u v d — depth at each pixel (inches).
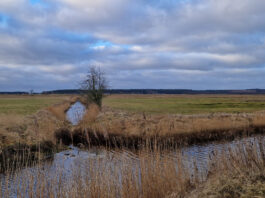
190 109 1649.9
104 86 1503.4
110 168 270.4
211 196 209.6
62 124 780.6
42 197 235.3
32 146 534.0
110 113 1136.2
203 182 273.0
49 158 478.3
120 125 765.9
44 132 657.0
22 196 244.5
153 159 296.0
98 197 237.5
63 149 570.3
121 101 2979.8
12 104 2213.3
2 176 323.3
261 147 298.5
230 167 289.0
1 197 253.9
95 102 1485.0
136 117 960.9
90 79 1485.0
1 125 679.7
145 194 252.7
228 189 215.9
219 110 1545.3
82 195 238.8
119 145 592.1
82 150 542.9
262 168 264.7
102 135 622.5
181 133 690.8
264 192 203.2
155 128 699.4
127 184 248.8
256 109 1616.6
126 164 286.4
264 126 812.6
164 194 255.4
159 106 1984.5
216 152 320.5
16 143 527.2
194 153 474.0
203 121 869.8
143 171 262.5
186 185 270.1
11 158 426.0
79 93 1536.7
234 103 2352.4
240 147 321.4
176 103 2437.3
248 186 217.9
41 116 962.7
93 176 246.5
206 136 671.1
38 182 244.8
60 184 244.7
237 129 742.5
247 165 285.7
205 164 372.8
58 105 1636.3
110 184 249.4
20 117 872.9
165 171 272.5
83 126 657.0
